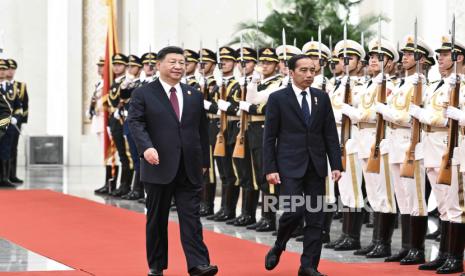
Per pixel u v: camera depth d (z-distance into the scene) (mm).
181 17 22406
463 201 9320
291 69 9156
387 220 10391
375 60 10594
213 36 22188
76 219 13430
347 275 9055
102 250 10641
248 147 12914
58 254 10359
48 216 13781
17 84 19281
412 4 17500
